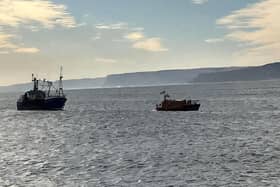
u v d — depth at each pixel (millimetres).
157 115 127875
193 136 75188
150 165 48562
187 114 128375
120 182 40938
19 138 77625
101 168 47375
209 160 51062
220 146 62281
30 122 115188
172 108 144625
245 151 57156
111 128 93375
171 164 49000
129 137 75688
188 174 43750
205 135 76375
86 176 43531
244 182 40062
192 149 59844
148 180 41562
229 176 42531
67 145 66812
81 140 72938
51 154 57688
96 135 80250
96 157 54562
